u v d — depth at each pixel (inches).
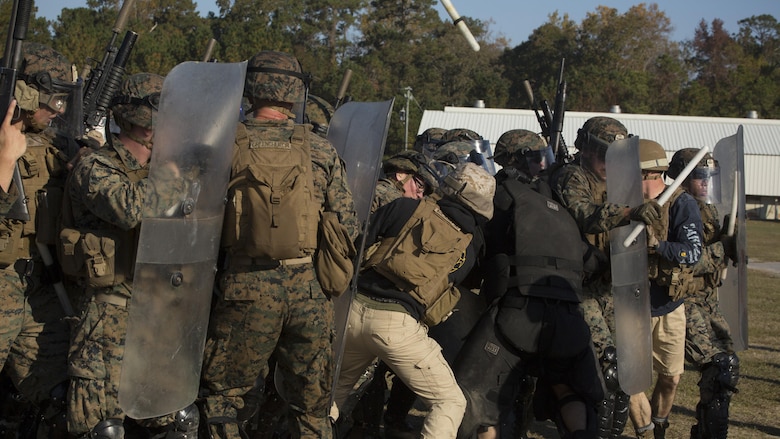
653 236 193.3
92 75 194.1
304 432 150.6
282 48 1814.7
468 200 163.5
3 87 137.2
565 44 3430.1
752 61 3976.4
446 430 158.6
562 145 253.3
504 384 171.8
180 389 135.0
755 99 3393.2
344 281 144.4
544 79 3390.7
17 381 150.6
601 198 196.5
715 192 224.1
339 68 2202.3
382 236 165.9
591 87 3004.4
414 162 209.6
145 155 142.6
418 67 3149.6
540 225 174.4
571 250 175.2
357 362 169.3
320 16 2997.0
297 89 146.2
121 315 142.2
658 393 215.2
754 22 4367.6
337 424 183.5
